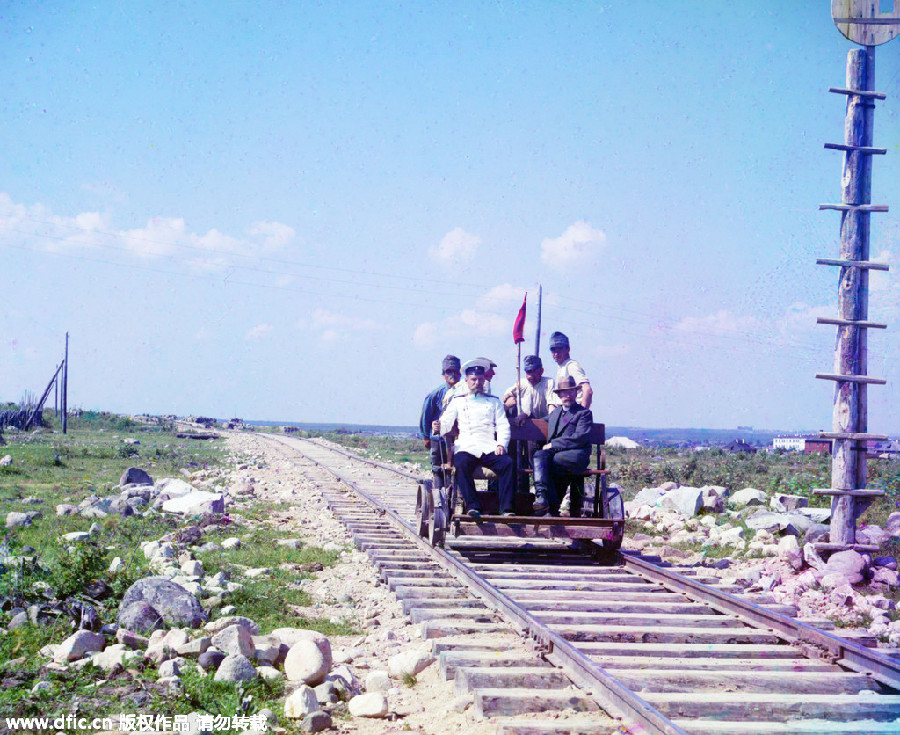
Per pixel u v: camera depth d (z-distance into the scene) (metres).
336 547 10.41
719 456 35.62
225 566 8.31
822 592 8.16
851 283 9.37
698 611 6.78
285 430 82.12
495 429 8.64
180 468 21.58
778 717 4.41
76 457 22.75
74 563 6.70
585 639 5.88
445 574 8.27
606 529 8.54
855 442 9.45
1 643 5.14
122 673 4.75
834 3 9.16
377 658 5.76
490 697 4.38
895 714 4.43
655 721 3.86
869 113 9.46
